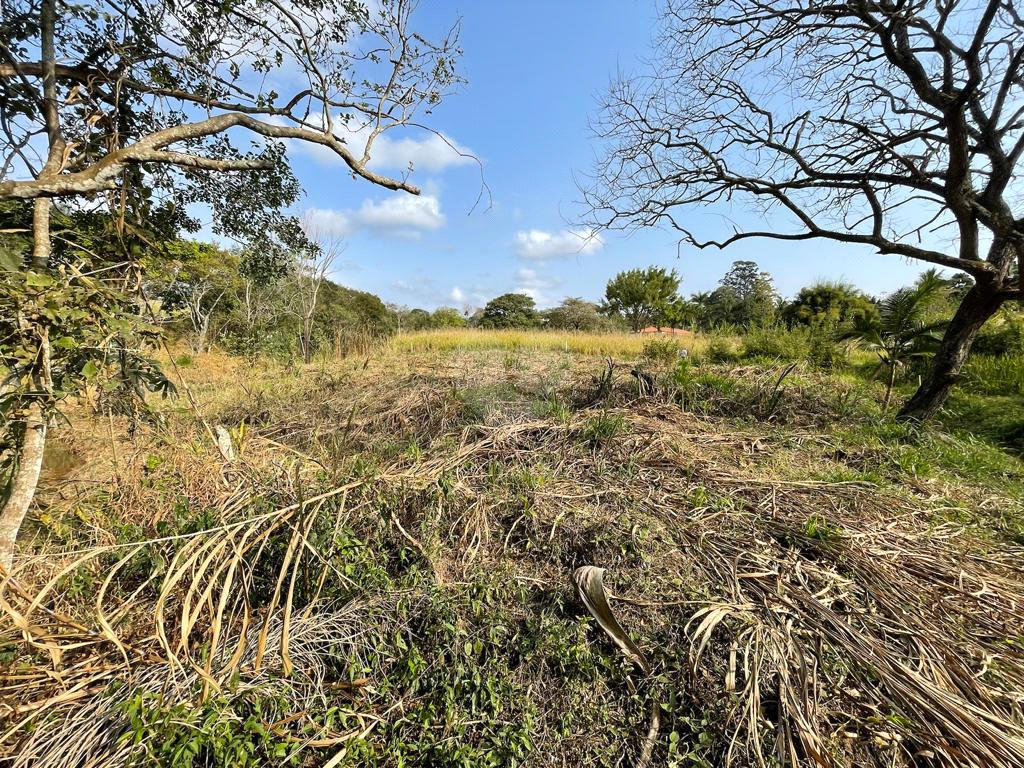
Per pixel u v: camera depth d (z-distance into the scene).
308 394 6.86
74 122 2.37
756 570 2.48
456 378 6.96
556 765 1.68
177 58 2.47
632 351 13.23
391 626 2.14
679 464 3.86
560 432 4.48
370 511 2.78
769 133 6.50
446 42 2.53
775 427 5.30
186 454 3.41
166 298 2.73
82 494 3.51
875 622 2.15
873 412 5.92
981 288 5.43
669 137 6.80
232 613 2.00
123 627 2.02
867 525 2.97
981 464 4.30
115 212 2.27
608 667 1.96
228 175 3.24
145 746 1.48
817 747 1.58
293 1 2.43
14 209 2.17
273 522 2.23
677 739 1.70
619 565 2.54
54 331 1.85
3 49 1.87
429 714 1.80
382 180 2.56
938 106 5.19
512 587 2.40
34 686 1.75
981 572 2.59
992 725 1.65
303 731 1.69
